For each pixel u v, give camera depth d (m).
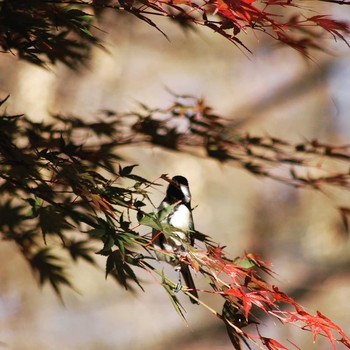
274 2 3.61
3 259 17.38
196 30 5.04
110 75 19.06
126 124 5.68
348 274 21.98
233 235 23.44
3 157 4.18
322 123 24.14
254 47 23.44
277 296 4.18
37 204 4.16
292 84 23.67
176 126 5.76
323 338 18.72
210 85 23.19
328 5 13.67
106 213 4.04
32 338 17.61
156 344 19.56
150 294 19.84
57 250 10.03
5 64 16.44
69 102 17.53
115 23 17.83
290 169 6.12
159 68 21.61
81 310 18.44
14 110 16.38
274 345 4.32
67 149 4.76
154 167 17.91
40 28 4.10
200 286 20.84
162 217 4.33
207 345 19.69
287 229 23.42
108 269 3.99
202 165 21.89
